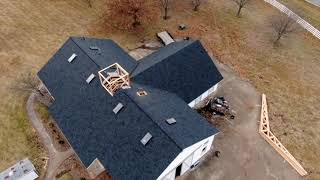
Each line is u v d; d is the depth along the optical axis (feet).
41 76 163.43
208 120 161.79
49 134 155.02
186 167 139.23
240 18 224.33
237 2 225.15
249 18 224.94
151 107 133.18
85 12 223.30
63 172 141.79
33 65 186.50
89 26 213.87
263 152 150.10
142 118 128.47
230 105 169.37
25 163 139.74
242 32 213.66
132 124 129.70
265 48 203.41
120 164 126.72
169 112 135.64
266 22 222.07
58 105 151.33
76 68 154.30
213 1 237.25
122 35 208.13
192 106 164.14
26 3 228.22
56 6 226.79
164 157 119.96
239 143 152.97
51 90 157.28
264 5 238.07
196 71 161.79
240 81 182.39
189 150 128.26
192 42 167.22
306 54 201.46
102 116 137.80
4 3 227.40
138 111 130.11
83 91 147.64
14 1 229.45
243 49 202.08
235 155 148.46
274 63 194.18
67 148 150.30
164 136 122.21
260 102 171.83
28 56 191.83
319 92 179.01
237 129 158.71
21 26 210.79
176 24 216.95
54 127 157.28
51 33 207.51
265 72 188.44
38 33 207.00
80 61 154.61
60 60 160.86
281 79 184.85
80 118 142.82
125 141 128.77
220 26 217.15
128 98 133.90
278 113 166.81
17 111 164.14
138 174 122.11
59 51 163.32
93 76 147.84
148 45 201.77
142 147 124.67
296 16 217.77
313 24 222.69
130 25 210.59
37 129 156.87
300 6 239.30
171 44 180.65
